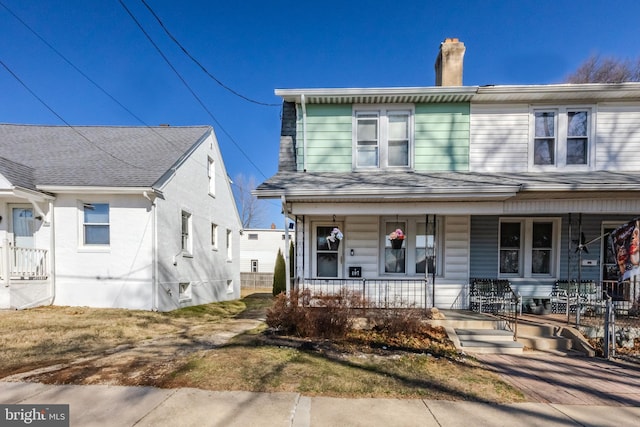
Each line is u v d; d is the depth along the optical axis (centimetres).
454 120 859
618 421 346
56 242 959
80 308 920
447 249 847
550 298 834
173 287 1073
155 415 338
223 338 662
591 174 789
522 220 873
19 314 817
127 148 1193
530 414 357
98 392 388
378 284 842
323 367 479
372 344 609
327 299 688
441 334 673
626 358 584
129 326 754
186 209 1179
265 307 1289
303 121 867
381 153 862
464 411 359
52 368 469
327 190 685
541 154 850
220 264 1520
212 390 396
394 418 340
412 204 721
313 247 866
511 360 564
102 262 964
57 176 972
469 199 704
